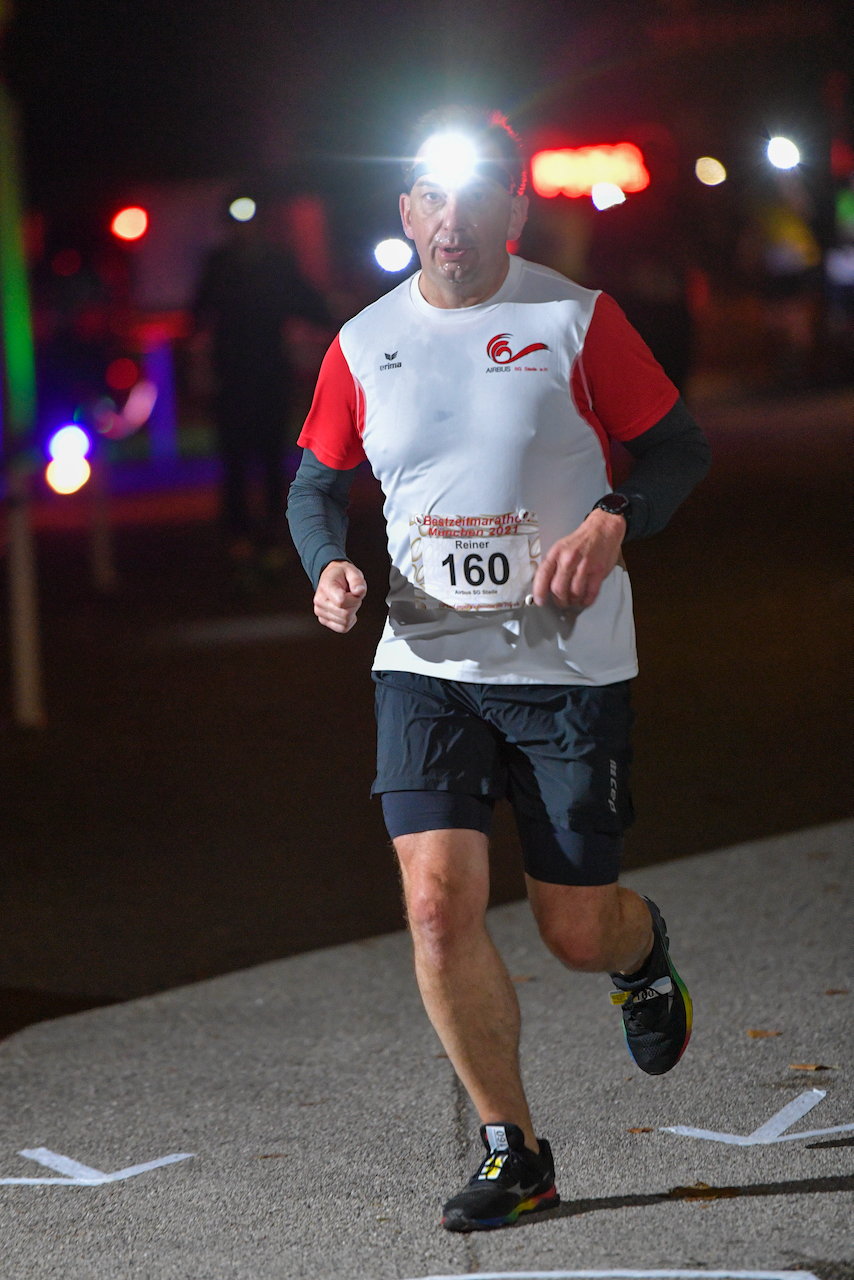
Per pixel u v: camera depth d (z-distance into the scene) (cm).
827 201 8419
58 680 3266
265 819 2241
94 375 4369
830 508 4912
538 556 1074
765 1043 1366
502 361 1069
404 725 1088
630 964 1134
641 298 4959
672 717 2656
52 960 1741
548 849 1077
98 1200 1156
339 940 1753
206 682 3153
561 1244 1016
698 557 4209
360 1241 1049
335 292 5909
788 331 9488
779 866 1898
